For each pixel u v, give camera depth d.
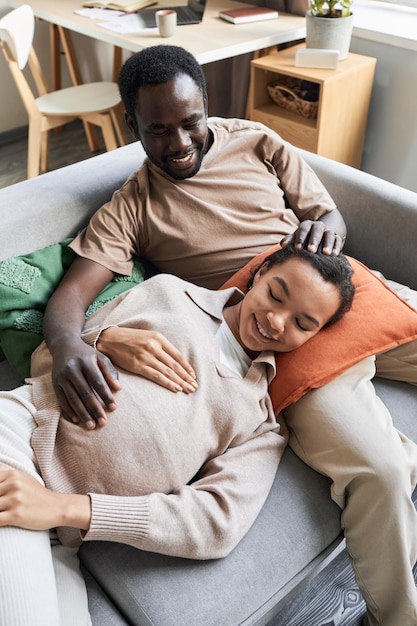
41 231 1.33
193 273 1.38
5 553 0.80
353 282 1.26
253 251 1.38
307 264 1.09
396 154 2.41
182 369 1.02
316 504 1.05
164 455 0.96
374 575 1.03
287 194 1.48
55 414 0.97
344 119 2.18
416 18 2.35
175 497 0.94
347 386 1.12
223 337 1.17
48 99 2.56
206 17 2.35
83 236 1.32
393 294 1.25
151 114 1.22
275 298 1.10
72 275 1.25
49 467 0.93
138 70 1.22
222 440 1.03
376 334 1.16
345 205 1.51
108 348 1.06
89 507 0.88
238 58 2.54
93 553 0.97
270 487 1.04
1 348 1.32
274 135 1.47
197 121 1.26
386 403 1.21
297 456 1.12
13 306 1.21
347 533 1.05
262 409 1.09
